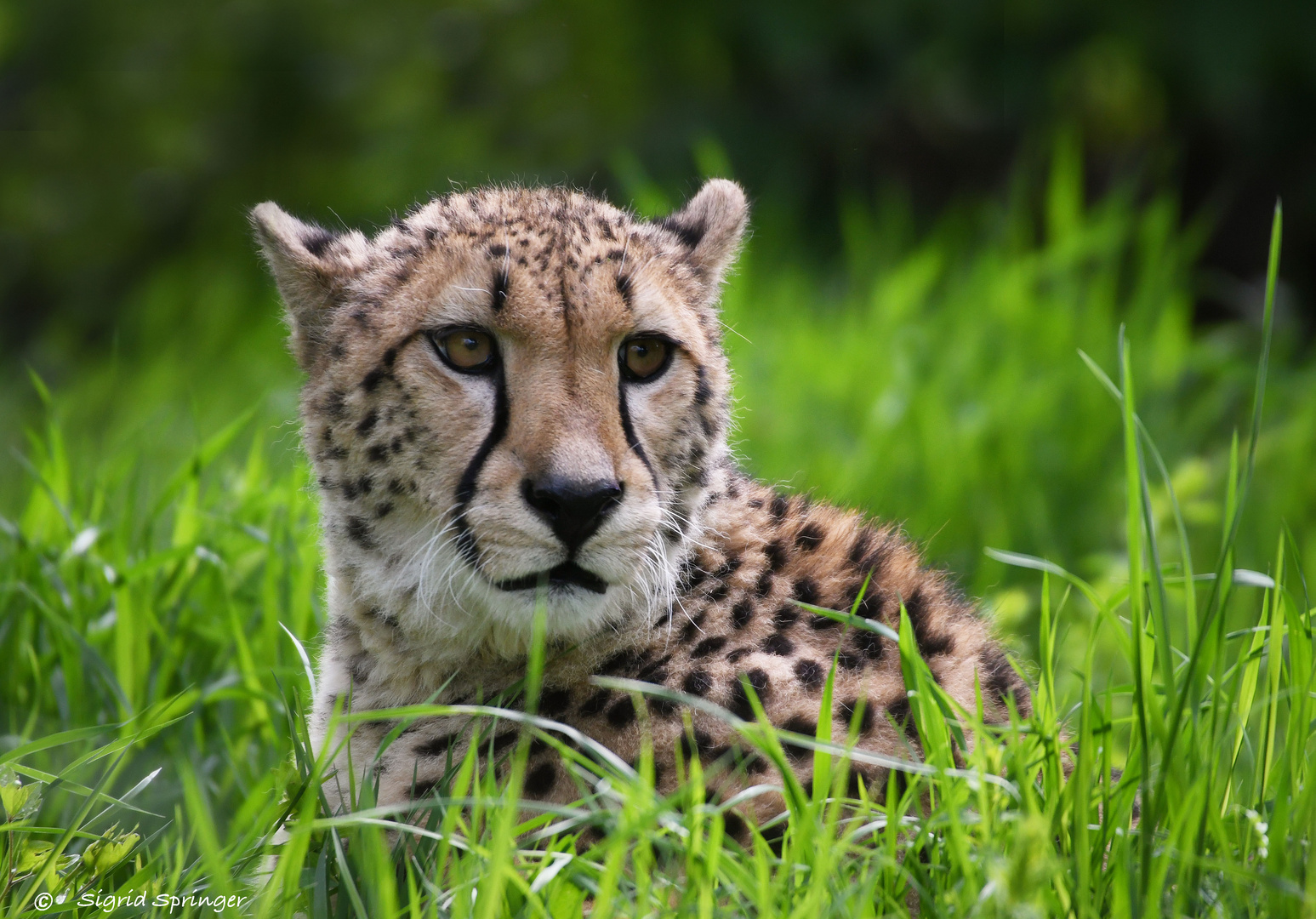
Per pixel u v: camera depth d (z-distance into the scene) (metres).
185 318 23.73
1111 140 24.05
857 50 23.58
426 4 26.42
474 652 7.31
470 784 6.80
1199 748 5.84
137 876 6.38
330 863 6.37
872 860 6.15
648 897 5.56
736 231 8.07
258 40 26.34
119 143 27.12
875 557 7.74
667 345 7.24
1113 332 14.43
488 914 5.27
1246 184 22.86
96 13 26.66
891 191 25.05
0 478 17.00
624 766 5.80
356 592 7.45
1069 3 21.53
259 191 27.17
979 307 14.92
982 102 23.03
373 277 7.39
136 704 8.73
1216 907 5.60
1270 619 6.83
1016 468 12.06
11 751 6.78
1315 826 5.57
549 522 6.77
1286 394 14.15
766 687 6.81
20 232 27.62
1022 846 5.08
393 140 25.67
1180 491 11.09
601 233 7.23
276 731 8.41
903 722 6.86
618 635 7.09
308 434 7.68
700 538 7.38
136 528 10.88
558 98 25.28
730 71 24.50
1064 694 8.26
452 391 7.00
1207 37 20.52
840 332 15.67
